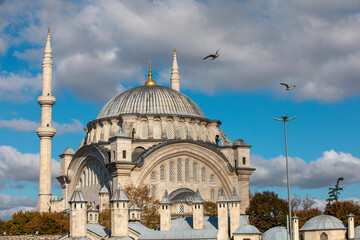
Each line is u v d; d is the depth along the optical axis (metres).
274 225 105.88
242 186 122.75
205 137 127.19
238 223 85.00
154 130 121.62
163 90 129.62
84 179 127.38
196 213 86.31
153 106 124.56
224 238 83.94
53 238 105.50
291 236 75.06
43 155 132.88
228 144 129.88
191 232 84.69
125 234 82.56
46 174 132.38
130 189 106.25
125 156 109.81
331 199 138.75
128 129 117.75
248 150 125.62
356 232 92.12
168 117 122.44
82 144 137.00
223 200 85.06
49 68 137.38
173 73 151.88
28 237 106.69
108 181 115.12
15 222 113.50
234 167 124.19
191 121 125.25
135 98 126.50
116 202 82.81
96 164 121.75
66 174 131.50
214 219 90.75
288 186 76.31
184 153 118.19
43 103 135.38
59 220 111.62
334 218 93.25
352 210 114.19
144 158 112.00
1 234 111.75
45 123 134.62
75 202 82.00
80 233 81.75
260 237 84.31
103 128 124.50
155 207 106.69
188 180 118.19
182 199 111.00
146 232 87.06
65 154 133.38
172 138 122.12
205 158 120.19
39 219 111.25
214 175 121.62
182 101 128.75
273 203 109.06
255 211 108.88
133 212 95.81
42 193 131.50
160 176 115.44
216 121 130.62
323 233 91.50
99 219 98.81
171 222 90.69
